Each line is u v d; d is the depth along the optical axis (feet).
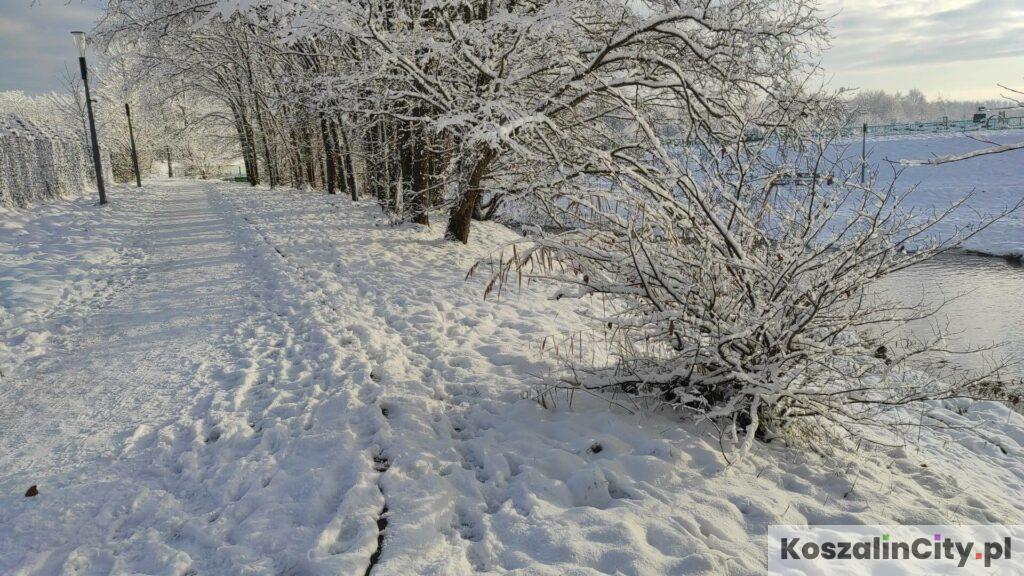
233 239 42.55
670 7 30.89
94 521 10.27
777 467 12.91
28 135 53.11
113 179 125.18
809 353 13.70
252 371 17.22
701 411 13.33
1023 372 27.61
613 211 16.02
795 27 29.14
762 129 24.48
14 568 9.06
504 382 16.71
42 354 19.16
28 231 39.81
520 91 32.96
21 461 12.32
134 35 58.29
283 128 83.82
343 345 19.53
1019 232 68.44
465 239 40.83
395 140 44.96
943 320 35.58
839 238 14.08
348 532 9.86
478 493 11.12
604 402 15.47
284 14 26.96
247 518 10.18
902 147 120.16
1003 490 15.75
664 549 9.48
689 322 13.83
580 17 33.27
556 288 29.68
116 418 14.38
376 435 13.10
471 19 36.76
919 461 15.29
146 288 28.14
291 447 12.66
